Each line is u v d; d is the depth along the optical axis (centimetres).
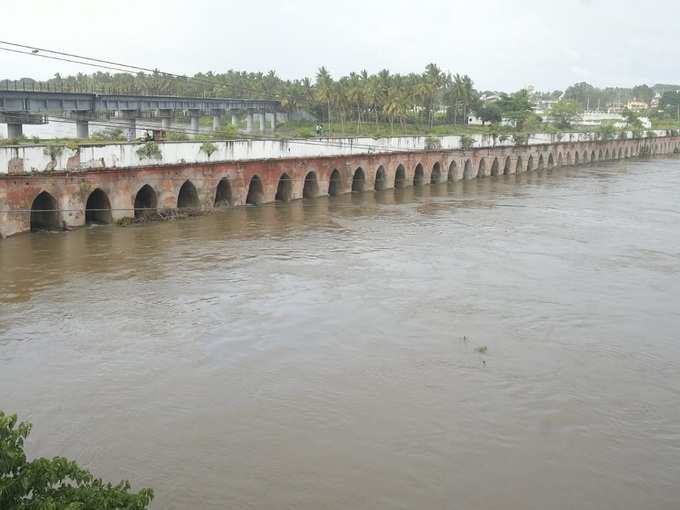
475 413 2347
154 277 3825
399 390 2503
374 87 11175
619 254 4738
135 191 5288
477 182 9462
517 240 5150
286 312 3300
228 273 3953
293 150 6712
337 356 2794
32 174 4638
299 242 4862
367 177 7781
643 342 3031
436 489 1917
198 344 2880
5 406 2308
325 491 1892
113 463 2002
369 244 4859
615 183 9494
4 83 7131
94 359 2702
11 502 1096
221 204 6250
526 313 3378
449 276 4025
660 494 1928
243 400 2400
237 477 1947
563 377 2650
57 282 3669
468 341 2989
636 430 2267
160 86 15000
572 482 1972
